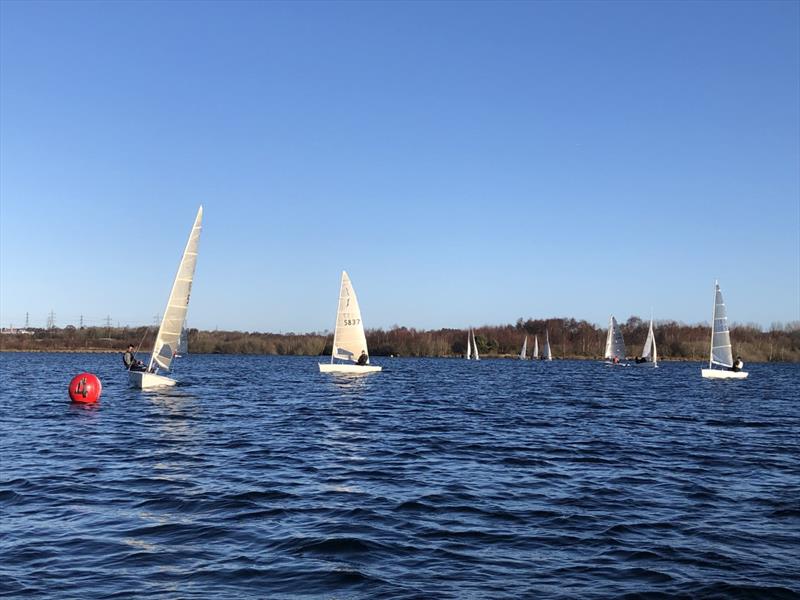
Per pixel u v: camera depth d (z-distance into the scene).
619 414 29.64
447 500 12.32
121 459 16.30
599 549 9.34
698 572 8.38
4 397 34.56
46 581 7.86
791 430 24.16
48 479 13.82
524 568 8.50
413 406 32.44
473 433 22.33
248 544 9.42
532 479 14.45
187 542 9.50
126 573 8.16
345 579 8.02
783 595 7.62
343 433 21.81
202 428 22.39
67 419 24.55
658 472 15.41
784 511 11.63
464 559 8.84
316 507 11.63
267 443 19.30
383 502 12.08
